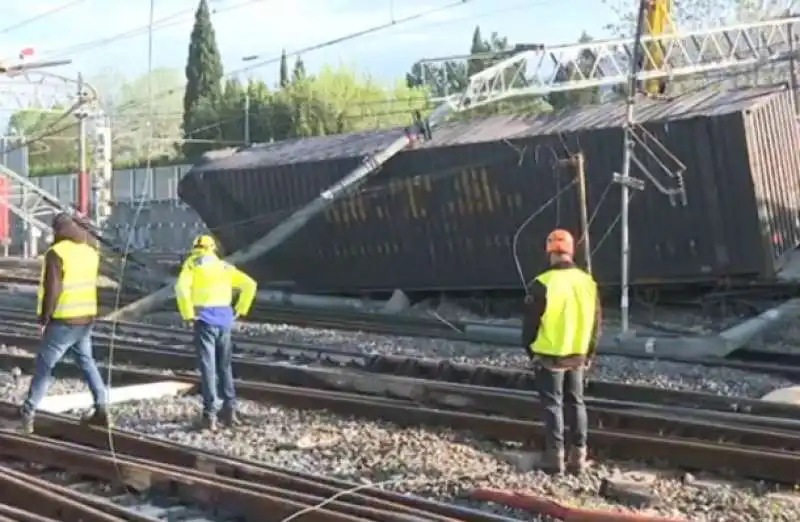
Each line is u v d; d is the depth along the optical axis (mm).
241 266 24469
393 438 9961
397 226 21688
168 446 9016
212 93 65562
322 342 17719
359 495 7418
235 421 10688
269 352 16250
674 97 20266
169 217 40406
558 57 24547
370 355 15203
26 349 17391
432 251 21406
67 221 10188
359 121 62906
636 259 19000
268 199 23656
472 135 20984
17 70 37125
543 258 19797
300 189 22984
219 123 56781
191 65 65938
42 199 40375
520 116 21812
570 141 19016
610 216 18938
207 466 8523
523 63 24547
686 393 11719
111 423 10516
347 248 22656
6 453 9430
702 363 14852
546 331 8438
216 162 25500
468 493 7824
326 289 23531
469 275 21062
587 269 16328
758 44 29312
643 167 17859
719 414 10562
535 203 19688
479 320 20188
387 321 20203
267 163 23703
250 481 8039
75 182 47438
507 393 11570
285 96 62000
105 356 16125
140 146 57906
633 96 18281
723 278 18500
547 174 19359
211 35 65375
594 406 11203
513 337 17344
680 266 18672
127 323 20297
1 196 40469
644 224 18766
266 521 7105
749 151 17594
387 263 22188
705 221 18172
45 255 10070
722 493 7891
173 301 23672
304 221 21328
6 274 32469
